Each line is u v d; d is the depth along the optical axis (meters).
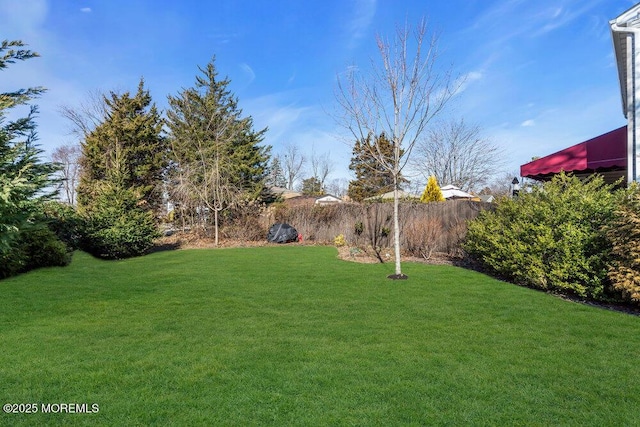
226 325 4.49
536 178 10.80
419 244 11.93
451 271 8.41
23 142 6.59
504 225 7.80
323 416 2.48
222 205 18.36
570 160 9.12
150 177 24.50
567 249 5.92
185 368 3.22
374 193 30.77
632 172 7.28
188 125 26.08
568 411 2.54
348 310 5.17
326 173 50.34
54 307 5.32
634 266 5.02
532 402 2.66
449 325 4.45
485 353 3.56
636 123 7.20
